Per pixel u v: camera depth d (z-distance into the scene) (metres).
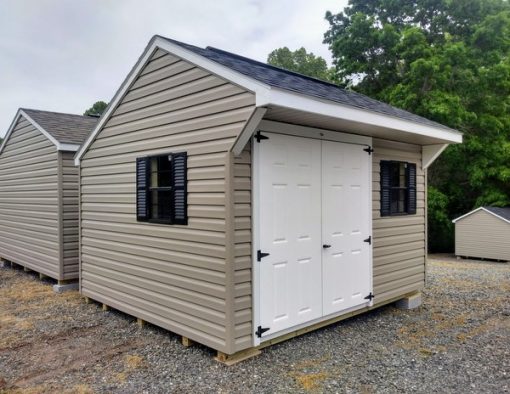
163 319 4.36
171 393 3.12
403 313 5.41
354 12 16.97
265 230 3.79
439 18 15.23
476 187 14.77
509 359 3.79
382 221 5.27
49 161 7.11
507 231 12.20
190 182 3.96
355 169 4.81
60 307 5.74
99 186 5.51
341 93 5.08
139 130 4.73
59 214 6.79
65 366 3.70
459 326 4.83
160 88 4.40
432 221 15.09
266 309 3.81
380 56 15.54
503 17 13.97
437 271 9.31
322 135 4.38
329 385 3.22
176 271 4.16
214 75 3.69
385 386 3.21
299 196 4.13
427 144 5.88
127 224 4.95
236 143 3.45
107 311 5.48
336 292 4.59
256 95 3.20
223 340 3.58
